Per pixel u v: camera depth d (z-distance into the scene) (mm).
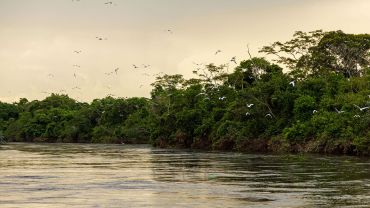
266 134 82000
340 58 93188
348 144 66500
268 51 93312
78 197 28156
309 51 93062
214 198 27609
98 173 41812
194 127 100438
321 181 34750
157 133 107312
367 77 79250
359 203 25594
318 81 82375
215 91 103250
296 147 74562
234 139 87625
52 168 46969
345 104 72250
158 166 49062
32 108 188500
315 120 72750
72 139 152500
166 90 122438
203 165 50094
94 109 154625
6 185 33500
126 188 31969
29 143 141500
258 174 40094
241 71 94375
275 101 83500
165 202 26312
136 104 147000
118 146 112250
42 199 27453
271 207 24578
